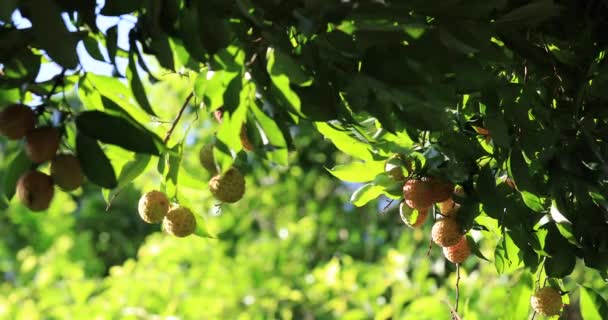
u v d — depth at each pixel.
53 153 1.68
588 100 1.94
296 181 5.76
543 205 1.97
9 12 1.65
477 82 1.81
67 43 1.66
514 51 1.91
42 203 1.68
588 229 1.93
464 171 1.87
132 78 1.74
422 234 4.63
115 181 1.68
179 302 4.12
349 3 1.68
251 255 4.95
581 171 1.89
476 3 1.75
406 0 1.72
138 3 1.74
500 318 2.06
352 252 5.46
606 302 2.06
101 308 3.98
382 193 1.95
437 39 1.73
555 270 1.96
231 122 1.74
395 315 3.68
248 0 1.70
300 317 4.54
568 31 1.95
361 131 1.88
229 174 1.86
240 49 1.75
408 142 1.96
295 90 1.75
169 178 1.89
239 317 4.28
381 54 1.70
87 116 1.68
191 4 1.72
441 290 3.77
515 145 1.90
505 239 1.98
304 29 1.66
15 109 1.68
